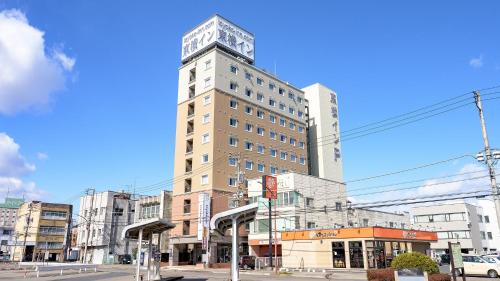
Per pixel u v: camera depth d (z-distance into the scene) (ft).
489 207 278.67
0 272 137.28
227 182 206.18
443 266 157.79
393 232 147.95
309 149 274.36
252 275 119.55
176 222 209.26
